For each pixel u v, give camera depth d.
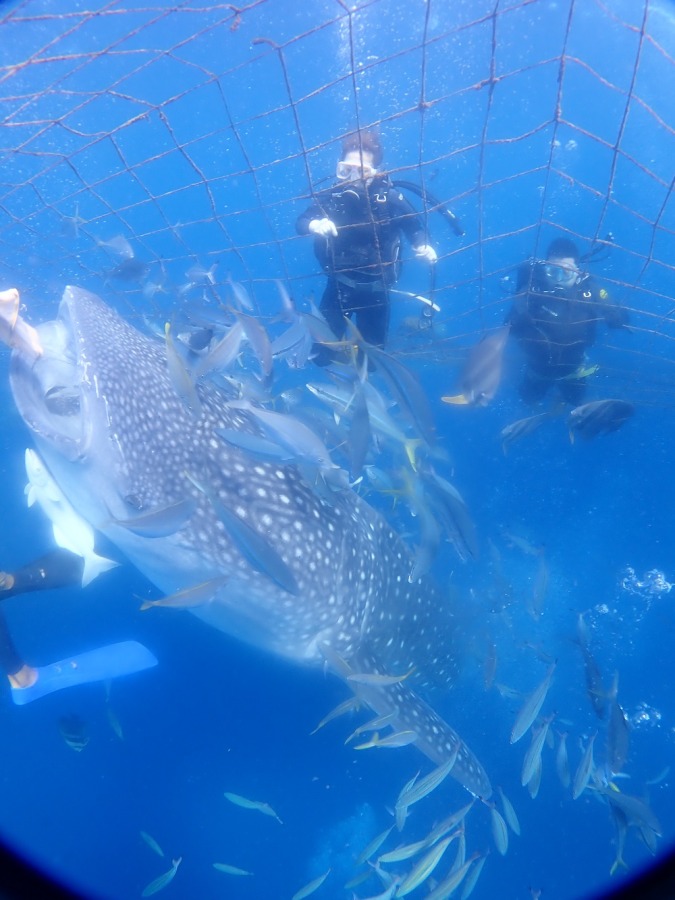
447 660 5.35
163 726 5.17
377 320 6.04
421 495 3.27
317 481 3.49
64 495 3.89
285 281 5.75
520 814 5.32
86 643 5.27
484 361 3.47
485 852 3.79
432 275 5.61
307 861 4.86
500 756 5.64
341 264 5.52
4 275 6.62
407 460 3.78
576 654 6.24
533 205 14.34
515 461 7.56
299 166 14.82
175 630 5.42
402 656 4.91
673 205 14.42
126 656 4.68
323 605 4.00
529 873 5.03
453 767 4.09
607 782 3.86
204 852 4.79
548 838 5.20
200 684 5.32
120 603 5.46
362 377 3.35
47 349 3.59
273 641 4.14
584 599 6.66
